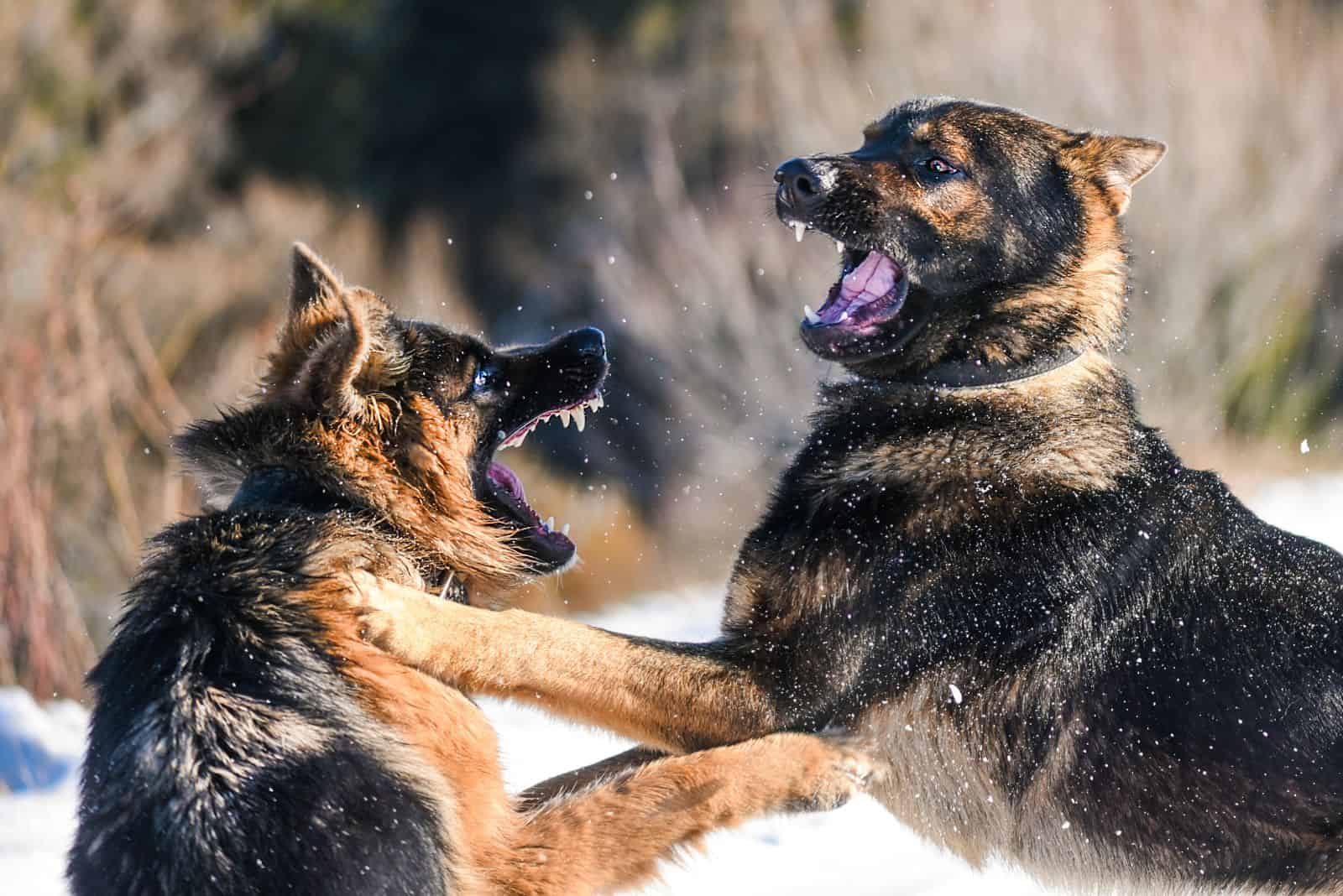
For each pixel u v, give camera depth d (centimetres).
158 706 563
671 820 650
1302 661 683
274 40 3378
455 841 606
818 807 675
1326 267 2506
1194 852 688
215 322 2125
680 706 683
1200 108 2452
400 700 611
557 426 2448
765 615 705
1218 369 2428
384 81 3681
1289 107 2503
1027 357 722
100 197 1975
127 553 1412
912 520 701
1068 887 706
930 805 707
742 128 2814
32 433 1317
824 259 2480
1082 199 741
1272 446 2388
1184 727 684
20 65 2395
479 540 696
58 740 1017
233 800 545
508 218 3475
